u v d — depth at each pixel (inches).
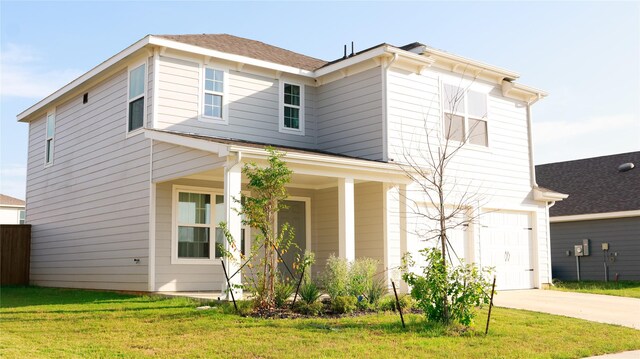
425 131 682.8
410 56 660.7
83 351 329.4
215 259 652.1
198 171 547.2
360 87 684.1
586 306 563.5
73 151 779.4
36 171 879.1
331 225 700.7
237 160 500.4
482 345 364.2
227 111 669.3
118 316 444.1
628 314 517.3
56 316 451.2
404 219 639.8
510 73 762.8
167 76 631.2
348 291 494.3
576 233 1022.4
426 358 325.4
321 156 541.6
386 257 631.8
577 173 1146.7
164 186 625.3
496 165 757.3
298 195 706.2
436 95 701.3
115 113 690.8
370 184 658.2
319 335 375.6
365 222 658.8
